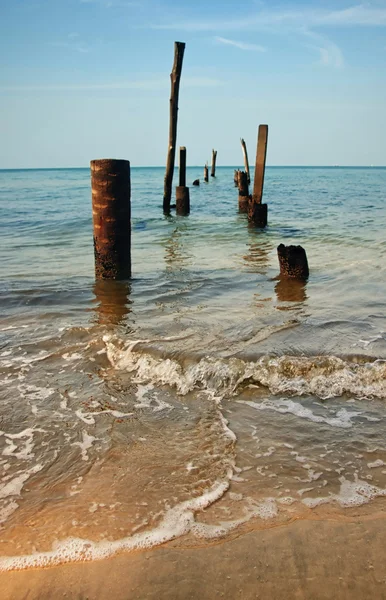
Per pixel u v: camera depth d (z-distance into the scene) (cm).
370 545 213
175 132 1487
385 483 259
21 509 240
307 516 233
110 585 195
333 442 298
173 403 350
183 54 1362
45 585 195
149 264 817
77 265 807
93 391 368
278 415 332
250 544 215
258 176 1280
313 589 192
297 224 1348
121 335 464
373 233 1134
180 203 1598
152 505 242
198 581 196
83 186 4116
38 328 498
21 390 369
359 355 407
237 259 863
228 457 283
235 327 489
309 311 544
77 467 274
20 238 1131
